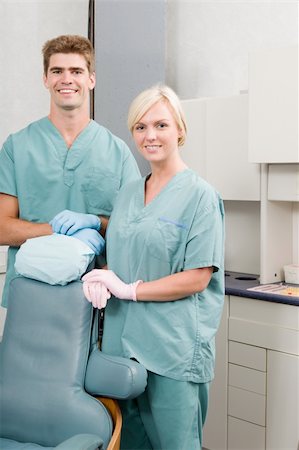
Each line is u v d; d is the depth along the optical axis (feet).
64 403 5.08
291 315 7.51
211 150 9.02
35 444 5.15
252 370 7.88
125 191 6.07
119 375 5.00
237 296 8.00
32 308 5.45
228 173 8.83
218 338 8.22
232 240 9.57
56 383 5.16
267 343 7.72
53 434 5.09
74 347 5.24
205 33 10.23
